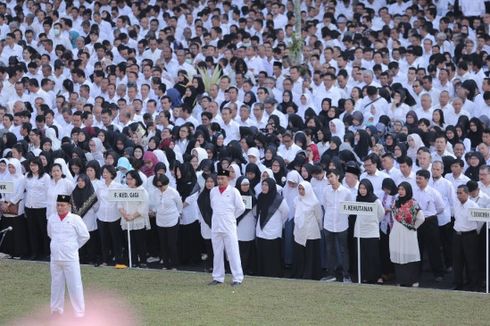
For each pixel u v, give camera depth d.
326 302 25.48
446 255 29.47
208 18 50.22
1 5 51.03
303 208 28.84
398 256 27.72
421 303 25.28
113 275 29.00
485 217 26.25
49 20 48.56
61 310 24.61
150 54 46.00
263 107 36.91
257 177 30.44
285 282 27.81
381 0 51.12
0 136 36.47
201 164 31.39
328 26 47.66
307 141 33.16
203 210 29.42
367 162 29.44
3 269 29.89
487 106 36.53
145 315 24.52
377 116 36.84
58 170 31.00
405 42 46.12
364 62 42.31
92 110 38.19
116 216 30.58
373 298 25.83
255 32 48.25
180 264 31.36
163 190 30.30
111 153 31.73
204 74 41.56
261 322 23.69
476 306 24.89
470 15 49.09
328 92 39.34
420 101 37.66
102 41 47.38
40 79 43.88
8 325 23.98
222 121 36.72
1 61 46.09
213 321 23.83
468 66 40.62
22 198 32.25
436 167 29.16
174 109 38.16
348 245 29.02
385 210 28.56
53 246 24.28
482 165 28.95
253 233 29.89
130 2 52.25
